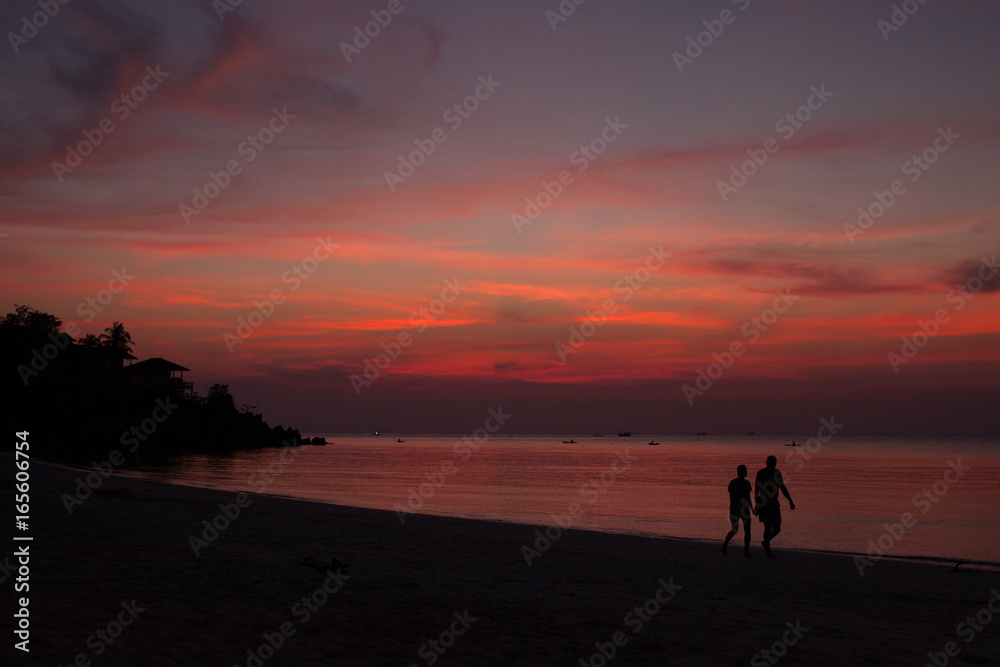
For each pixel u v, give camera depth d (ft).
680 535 80.38
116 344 358.23
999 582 46.19
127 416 310.65
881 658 23.52
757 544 69.92
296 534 51.52
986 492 163.32
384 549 46.73
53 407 275.59
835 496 152.25
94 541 38.83
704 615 29.58
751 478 185.16
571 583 37.04
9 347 273.13
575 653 22.41
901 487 181.98
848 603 35.40
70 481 96.17
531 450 568.41
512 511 107.76
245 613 24.82
